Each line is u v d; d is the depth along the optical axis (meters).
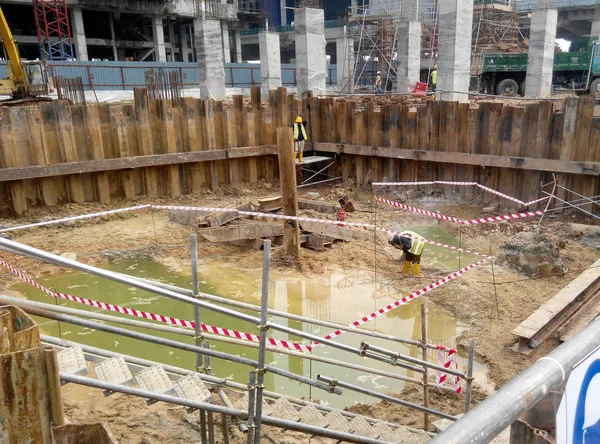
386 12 31.20
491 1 29.38
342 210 12.71
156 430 5.19
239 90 28.67
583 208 12.34
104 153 14.50
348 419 5.15
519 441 1.31
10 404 2.19
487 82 26.52
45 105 13.29
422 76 31.91
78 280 9.85
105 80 26.09
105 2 33.66
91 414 5.38
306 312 8.59
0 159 12.79
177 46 42.84
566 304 7.38
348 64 30.98
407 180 15.65
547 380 1.21
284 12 48.88
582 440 1.40
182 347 3.51
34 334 2.33
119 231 12.78
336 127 17.08
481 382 6.54
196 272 3.95
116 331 3.48
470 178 14.20
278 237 11.46
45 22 30.86
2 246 2.71
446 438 1.03
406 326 8.08
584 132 11.91
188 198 15.91
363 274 9.94
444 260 10.55
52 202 13.91
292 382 6.71
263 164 17.55
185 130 15.67
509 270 9.58
